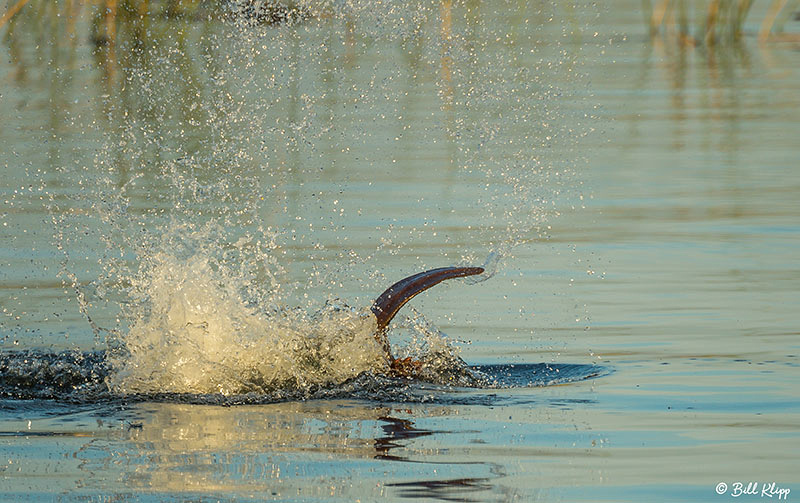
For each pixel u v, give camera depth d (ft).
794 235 127.44
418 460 61.93
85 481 58.23
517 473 59.98
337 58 228.84
